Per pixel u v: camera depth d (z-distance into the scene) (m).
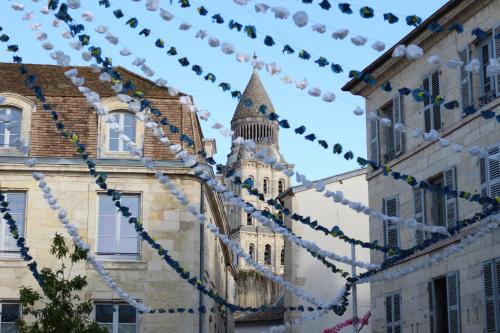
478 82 22.98
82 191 29.88
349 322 31.23
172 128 16.12
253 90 137.12
